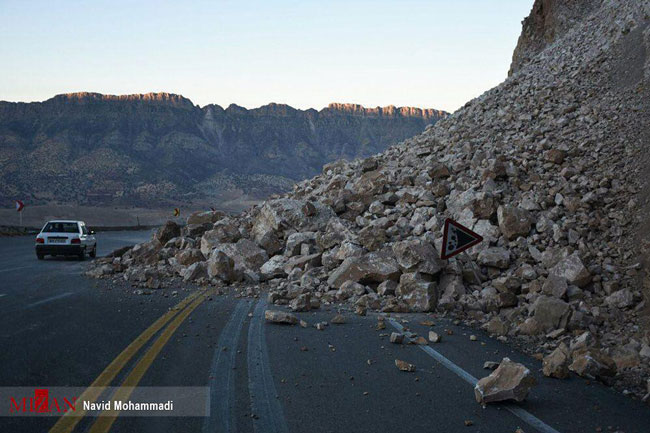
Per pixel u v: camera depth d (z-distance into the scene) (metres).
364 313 9.19
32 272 15.27
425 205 14.77
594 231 10.98
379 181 17.77
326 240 14.07
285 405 4.67
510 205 12.66
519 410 4.73
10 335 7.05
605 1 26.89
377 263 11.15
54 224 21.02
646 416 4.74
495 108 22.06
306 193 22.34
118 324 7.92
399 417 4.45
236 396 4.88
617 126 14.64
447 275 10.53
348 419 4.38
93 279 13.64
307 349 6.68
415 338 7.38
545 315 8.05
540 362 6.50
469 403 4.85
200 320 8.39
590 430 4.32
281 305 10.13
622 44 19.75
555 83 20.47
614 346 7.40
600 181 12.37
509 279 9.91
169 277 14.20
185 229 18.97
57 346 6.51
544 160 14.58
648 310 8.21
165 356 6.16
